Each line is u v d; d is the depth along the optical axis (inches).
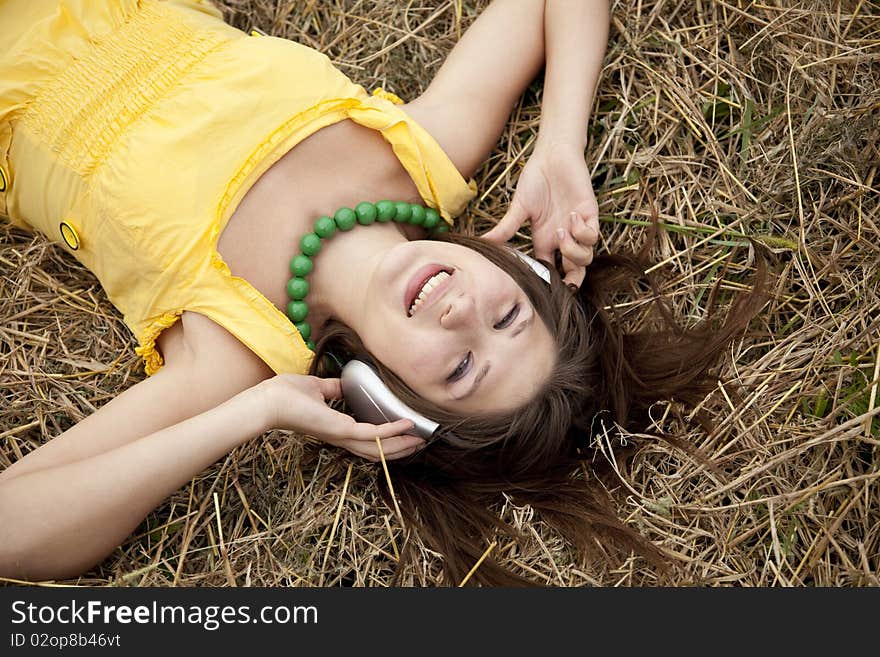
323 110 77.7
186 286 74.5
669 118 87.8
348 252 77.0
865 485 72.1
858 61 84.0
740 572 73.3
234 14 95.9
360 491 78.0
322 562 75.7
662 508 74.3
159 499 69.2
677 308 84.7
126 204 74.5
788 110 84.0
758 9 87.9
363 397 73.1
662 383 78.4
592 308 78.7
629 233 86.7
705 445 76.7
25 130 77.9
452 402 71.3
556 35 83.6
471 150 82.7
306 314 77.4
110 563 74.6
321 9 95.6
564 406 72.4
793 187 84.1
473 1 92.5
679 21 89.6
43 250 86.5
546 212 81.3
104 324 85.8
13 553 66.8
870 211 82.7
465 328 69.1
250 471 79.4
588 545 72.6
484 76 83.1
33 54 77.1
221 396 74.7
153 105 76.1
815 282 81.5
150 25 79.0
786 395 77.2
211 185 74.7
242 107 76.0
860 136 82.3
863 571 70.4
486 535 74.0
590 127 88.7
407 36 91.9
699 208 86.5
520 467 74.4
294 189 77.2
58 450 70.6
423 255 71.6
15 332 84.1
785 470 76.0
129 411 72.6
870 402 73.3
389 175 79.9
